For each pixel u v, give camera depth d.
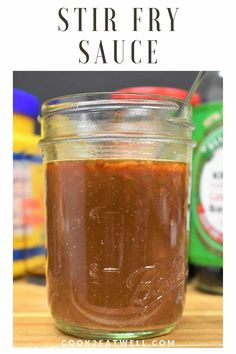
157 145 0.30
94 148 0.30
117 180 0.30
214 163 0.41
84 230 0.30
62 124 0.31
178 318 0.32
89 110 0.31
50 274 0.32
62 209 0.31
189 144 0.33
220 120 0.41
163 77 0.49
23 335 0.34
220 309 0.39
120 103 0.31
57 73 0.49
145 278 0.30
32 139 0.45
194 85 0.34
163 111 0.31
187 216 0.33
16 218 0.45
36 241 0.46
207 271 0.42
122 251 0.30
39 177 0.46
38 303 0.40
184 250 0.33
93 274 0.30
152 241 0.30
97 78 0.49
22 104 0.45
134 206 0.30
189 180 0.34
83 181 0.30
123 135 0.30
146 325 0.30
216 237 0.42
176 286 0.32
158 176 0.30
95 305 0.30
